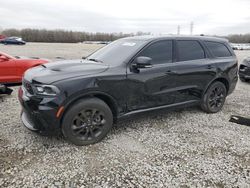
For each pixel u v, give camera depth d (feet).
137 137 13.12
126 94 12.66
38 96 10.94
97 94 11.84
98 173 9.91
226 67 17.04
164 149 11.94
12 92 21.54
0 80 22.52
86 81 11.30
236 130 14.40
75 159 10.84
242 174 10.09
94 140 12.19
